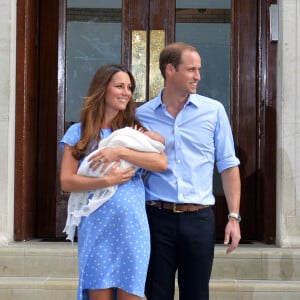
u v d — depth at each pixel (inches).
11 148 310.3
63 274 293.9
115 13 345.7
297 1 306.0
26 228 324.2
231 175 204.8
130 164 189.3
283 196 303.7
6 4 308.5
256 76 342.6
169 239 199.6
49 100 346.3
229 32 345.1
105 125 197.6
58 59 345.1
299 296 276.8
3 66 307.1
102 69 196.7
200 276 200.4
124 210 186.2
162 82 343.3
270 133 316.8
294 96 305.0
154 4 343.3
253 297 277.1
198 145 201.3
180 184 198.8
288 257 292.4
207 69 345.1
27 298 277.1
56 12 345.4
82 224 189.8
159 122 203.8
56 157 345.7
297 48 305.6
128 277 184.1
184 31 344.5
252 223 342.0
